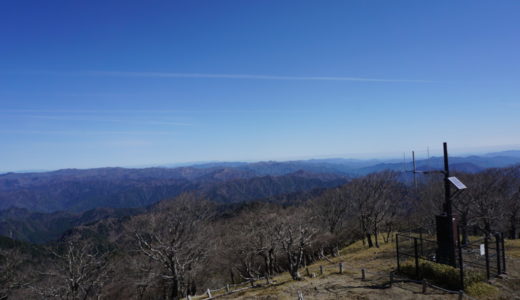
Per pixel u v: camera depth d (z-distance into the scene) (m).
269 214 46.09
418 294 18.89
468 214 44.34
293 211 53.88
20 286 36.06
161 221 37.34
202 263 42.22
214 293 32.22
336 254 50.47
